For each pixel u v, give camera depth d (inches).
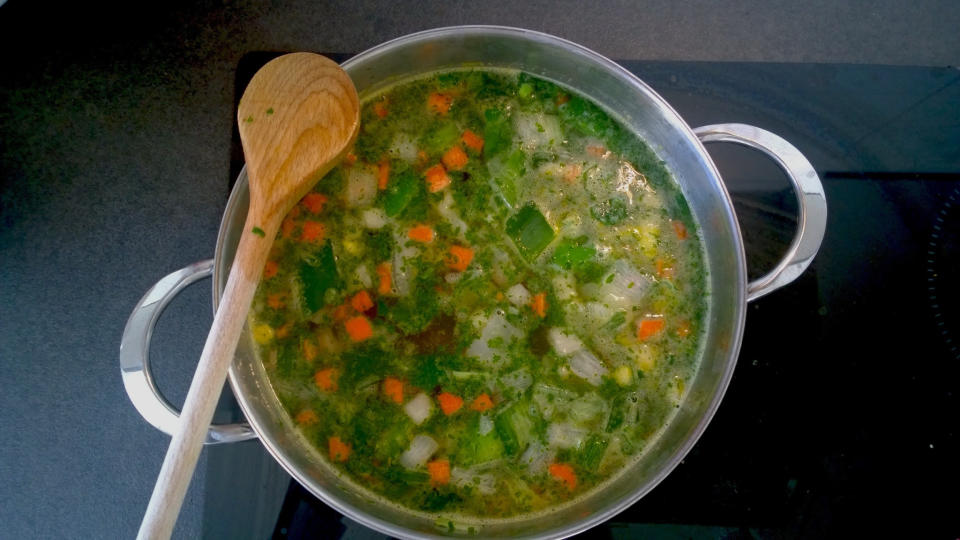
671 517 13.4
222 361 10.4
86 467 13.9
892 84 14.5
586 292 13.2
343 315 12.8
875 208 14.1
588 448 12.8
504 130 13.4
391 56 12.4
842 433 13.6
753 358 13.8
